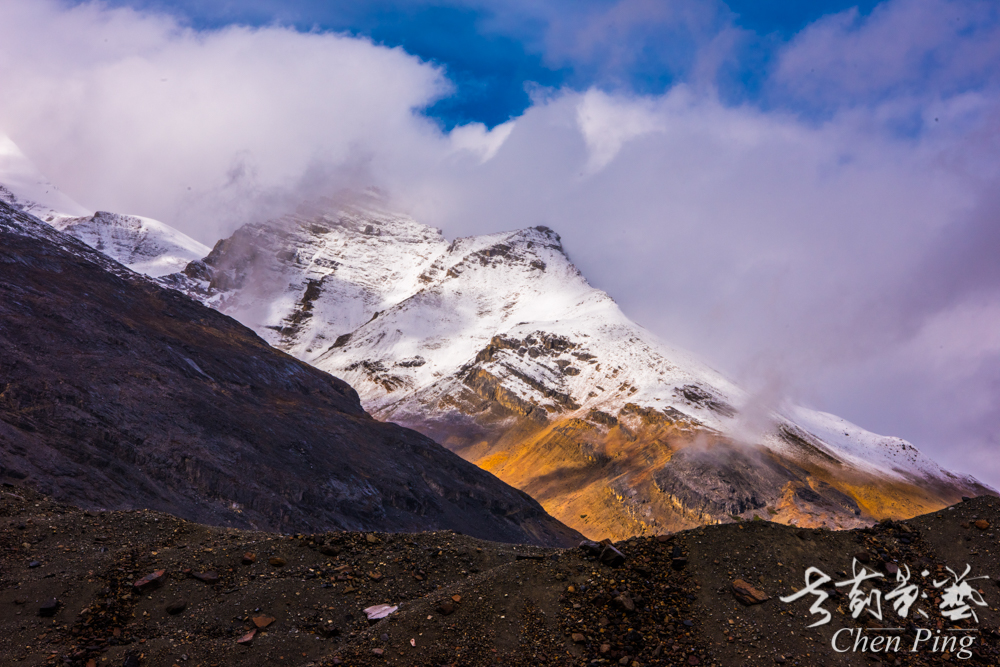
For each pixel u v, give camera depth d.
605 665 15.65
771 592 17.47
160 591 18.80
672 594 17.64
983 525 19.28
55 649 16.36
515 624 17.08
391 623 17.12
